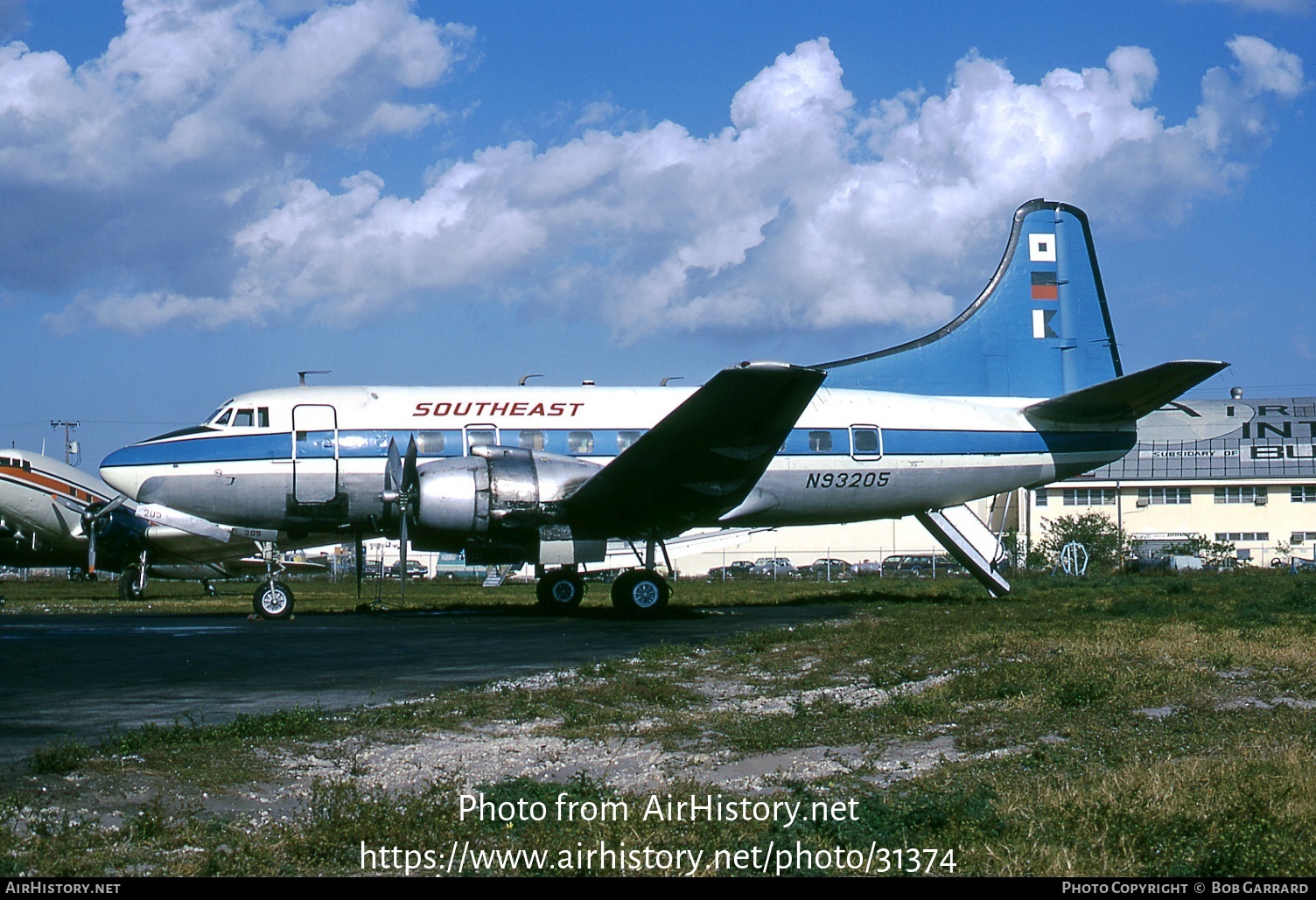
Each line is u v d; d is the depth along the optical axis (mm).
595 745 9055
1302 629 17266
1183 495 71250
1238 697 10656
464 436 23859
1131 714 9930
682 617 22484
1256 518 70625
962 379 27141
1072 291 27875
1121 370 27812
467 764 8375
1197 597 30203
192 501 23422
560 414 24359
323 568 40000
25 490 38438
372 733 9430
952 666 13344
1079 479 72188
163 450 23609
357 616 23688
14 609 28562
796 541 71125
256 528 23891
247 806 7090
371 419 23844
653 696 11359
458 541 22047
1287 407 80188
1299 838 5973
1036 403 26859
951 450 25797
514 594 41281
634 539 22922
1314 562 63625
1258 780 6879
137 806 6949
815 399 25359
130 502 35844
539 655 15227
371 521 23844
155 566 40438
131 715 10164
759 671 13570
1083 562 60000
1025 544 67188
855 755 8688
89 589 50156
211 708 10594
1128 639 15438
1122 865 5723
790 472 24734
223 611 26844
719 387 19188
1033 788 7090
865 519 26312
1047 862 5762
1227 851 5715
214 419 24016
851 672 13367
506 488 21516
